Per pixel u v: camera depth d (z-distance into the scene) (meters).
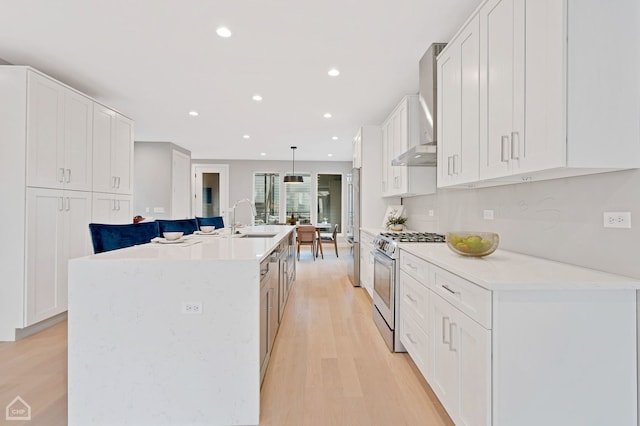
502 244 2.40
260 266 1.95
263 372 2.17
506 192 2.35
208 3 2.24
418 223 4.34
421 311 2.17
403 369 2.42
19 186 2.88
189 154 7.98
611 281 1.37
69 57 3.05
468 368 1.52
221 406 1.79
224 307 1.79
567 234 1.79
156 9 2.31
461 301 1.59
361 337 3.02
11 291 2.88
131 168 4.57
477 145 2.05
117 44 2.82
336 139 6.65
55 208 3.21
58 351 2.68
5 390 2.11
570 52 1.37
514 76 1.68
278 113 4.82
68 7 2.29
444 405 1.78
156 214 6.84
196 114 4.89
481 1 2.18
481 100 2.01
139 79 3.57
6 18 2.42
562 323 1.36
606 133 1.38
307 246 9.74
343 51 2.94
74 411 1.76
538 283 1.35
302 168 9.66
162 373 1.77
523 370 1.35
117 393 1.76
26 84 2.89
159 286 1.77
